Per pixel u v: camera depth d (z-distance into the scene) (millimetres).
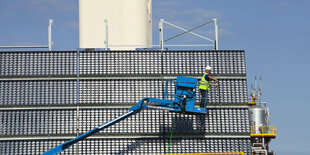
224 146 41969
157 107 35531
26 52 43656
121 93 42844
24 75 43156
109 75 43188
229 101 43000
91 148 41531
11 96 42719
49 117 42250
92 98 42688
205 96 35781
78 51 43625
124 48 50781
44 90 42844
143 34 51312
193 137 42000
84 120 42188
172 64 43531
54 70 43312
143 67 43438
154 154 41531
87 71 43281
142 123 42125
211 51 43938
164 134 41875
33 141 41844
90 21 51188
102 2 51250
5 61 43469
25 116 42312
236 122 42562
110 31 50875
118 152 41500
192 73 43469
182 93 35750
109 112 42406
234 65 43781
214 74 43469
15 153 41656
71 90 42844
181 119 42250
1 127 42125
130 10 51062
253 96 50156
